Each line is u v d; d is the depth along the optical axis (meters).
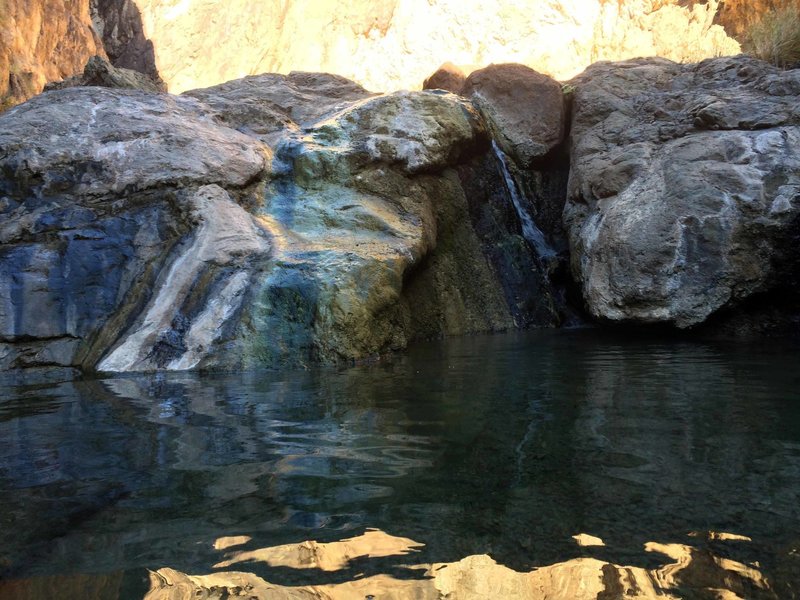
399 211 7.08
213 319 5.30
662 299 6.27
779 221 6.00
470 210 8.03
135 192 6.30
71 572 1.54
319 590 1.44
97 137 6.68
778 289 6.13
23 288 5.46
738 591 1.39
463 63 14.79
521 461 2.34
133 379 4.60
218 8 18.69
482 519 1.81
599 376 4.14
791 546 1.59
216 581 1.49
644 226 6.53
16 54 14.65
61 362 5.16
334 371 4.75
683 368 4.37
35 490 2.13
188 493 2.09
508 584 1.45
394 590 1.43
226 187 6.65
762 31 9.62
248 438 2.78
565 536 1.68
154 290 5.58
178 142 6.73
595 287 6.71
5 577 1.52
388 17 16.02
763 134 6.66
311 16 17.22
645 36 11.98
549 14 14.30
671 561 1.53
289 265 5.67
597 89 9.04
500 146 9.44
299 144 7.38
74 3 17.30
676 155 6.97
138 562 1.59
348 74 16.20
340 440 2.71
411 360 5.17
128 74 9.41
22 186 6.28
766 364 4.44
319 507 1.93
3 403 3.76
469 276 7.67
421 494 2.02
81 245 5.80
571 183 8.35
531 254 8.44
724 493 1.96
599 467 2.25
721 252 6.16
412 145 7.45
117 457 2.53
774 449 2.42
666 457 2.35
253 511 1.91
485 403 3.38
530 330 7.52
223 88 9.45
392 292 5.84
